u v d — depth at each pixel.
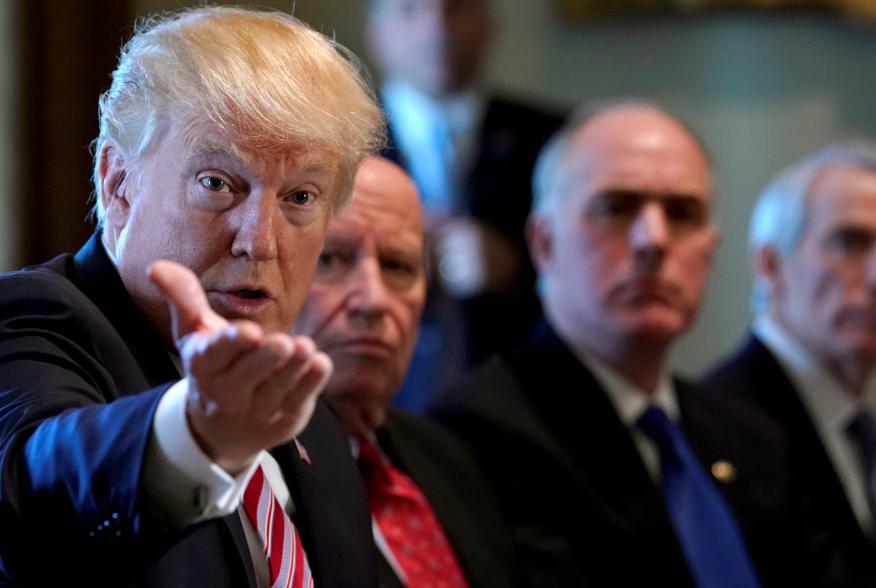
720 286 7.30
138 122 2.17
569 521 3.49
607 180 3.92
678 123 4.13
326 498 2.42
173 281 1.72
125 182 2.22
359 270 3.03
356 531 2.46
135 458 1.68
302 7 6.69
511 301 5.54
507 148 5.98
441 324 5.41
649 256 3.84
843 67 7.39
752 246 4.99
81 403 1.88
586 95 7.31
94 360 2.06
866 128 7.36
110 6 5.29
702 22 7.33
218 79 2.11
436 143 6.02
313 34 2.23
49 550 1.76
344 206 2.30
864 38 7.39
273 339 1.62
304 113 2.13
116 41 5.30
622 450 3.64
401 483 3.06
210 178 2.11
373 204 3.05
